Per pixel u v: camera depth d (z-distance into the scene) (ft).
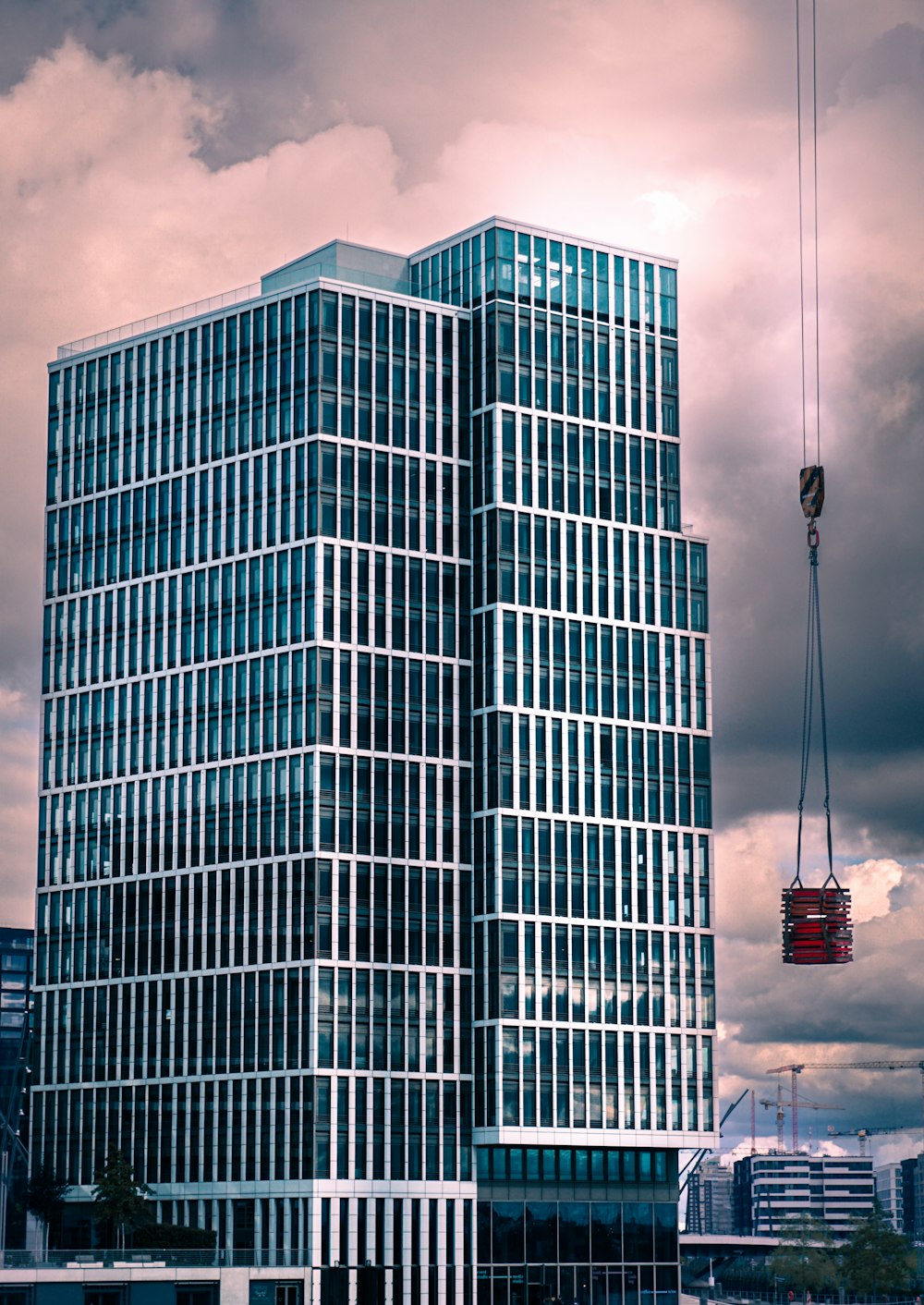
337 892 654.94
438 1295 653.30
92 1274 590.55
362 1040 653.30
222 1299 611.47
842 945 447.83
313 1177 636.89
